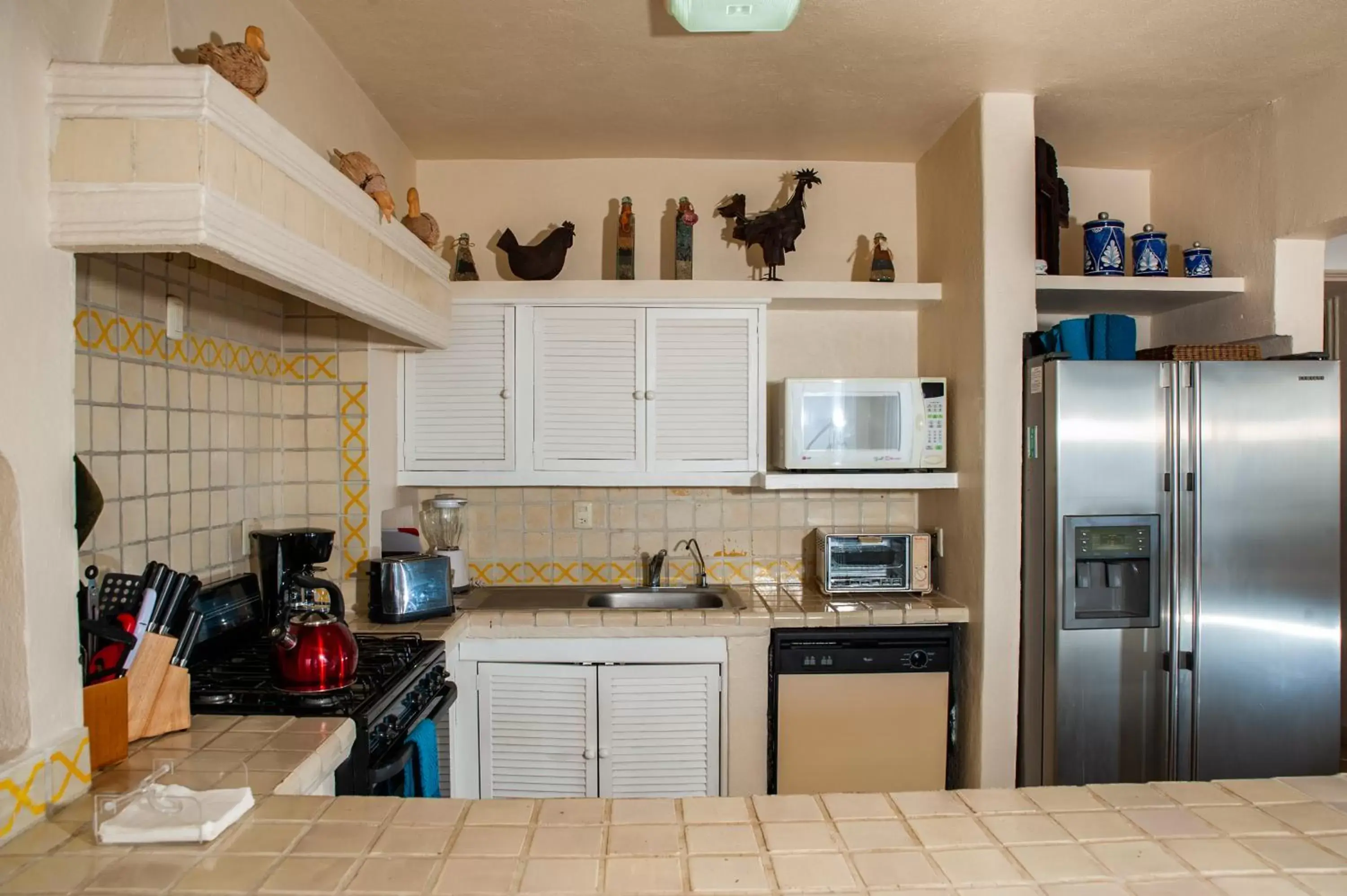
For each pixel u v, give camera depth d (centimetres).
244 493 236
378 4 198
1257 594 234
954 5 198
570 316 285
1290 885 99
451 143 293
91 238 122
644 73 236
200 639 197
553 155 306
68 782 124
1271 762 235
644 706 262
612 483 287
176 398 201
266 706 167
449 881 99
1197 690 233
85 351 168
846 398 276
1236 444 233
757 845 108
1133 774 235
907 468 276
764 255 292
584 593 299
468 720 262
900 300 288
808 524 316
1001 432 252
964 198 266
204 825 110
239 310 232
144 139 121
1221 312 283
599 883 99
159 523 194
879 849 107
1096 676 234
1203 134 285
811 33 212
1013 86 246
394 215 231
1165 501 234
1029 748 248
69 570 127
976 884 99
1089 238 277
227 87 125
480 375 286
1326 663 235
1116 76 238
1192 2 196
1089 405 232
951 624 269
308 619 179
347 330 260
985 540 253
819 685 264
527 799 122
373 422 265
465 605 279
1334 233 249
